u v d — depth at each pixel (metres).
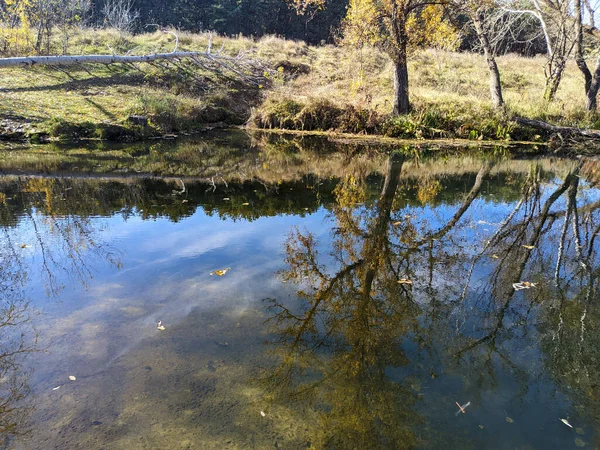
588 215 5.16
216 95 14.77
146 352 2.18
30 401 1.82
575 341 2.48
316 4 15.57
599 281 3.36
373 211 5.11
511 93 14.98
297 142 10.98
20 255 3.40
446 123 11.80
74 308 2.59
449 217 4.97
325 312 2.69
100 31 18.25
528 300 3.01
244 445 1.62
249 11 31.91
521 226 4.71
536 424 1.80
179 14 31.12
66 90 12.27
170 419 1.74
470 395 1.97
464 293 3.08
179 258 3.42
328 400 1.89
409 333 2.52
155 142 10.25
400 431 1.72
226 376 2.02
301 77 17.25
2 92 11.05
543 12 12.21
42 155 7.95
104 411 1.78
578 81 17.44
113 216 4.55
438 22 11.80
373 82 16.39
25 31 13.92
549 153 9.96
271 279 3.11
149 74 14.63
